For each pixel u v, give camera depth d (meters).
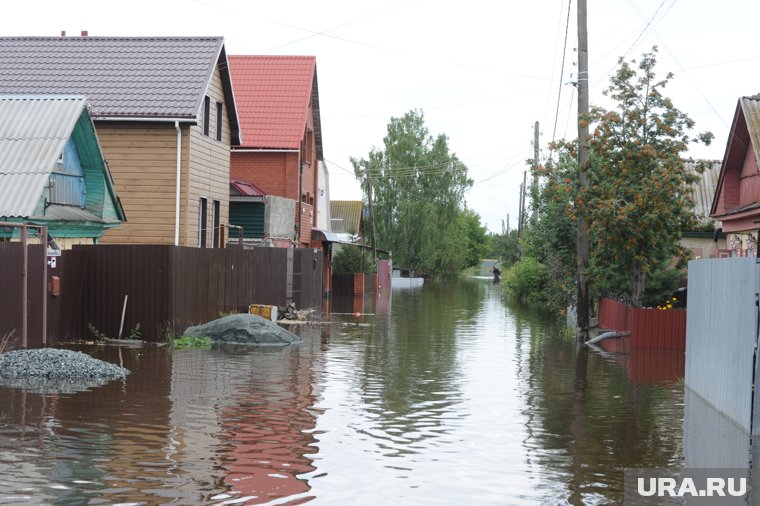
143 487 8.33
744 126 25.05
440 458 9.80
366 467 9.34
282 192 38.84
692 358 15.16
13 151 18.19
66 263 18.91
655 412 12.86
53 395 12.95
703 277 14.38
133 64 27.72
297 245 38.53
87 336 19.89
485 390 14.66
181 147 26.05
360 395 13.81
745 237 26.31
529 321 30.38
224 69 29.41
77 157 20.81
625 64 24.23
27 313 16.78
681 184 24.33
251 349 19.64
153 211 26.05
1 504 7.68
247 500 8.02
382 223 69.44
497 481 8.91
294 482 8.68
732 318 12.27
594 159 24.42
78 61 28.03
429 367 17.34
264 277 27.41
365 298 44.19
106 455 9.48
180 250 20.44
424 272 84.94
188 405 12.45
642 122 24.11
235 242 33.38
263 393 13.70
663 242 24.00
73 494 8.03
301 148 39.47
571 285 28.98
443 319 30.61
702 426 11.82
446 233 71.31
